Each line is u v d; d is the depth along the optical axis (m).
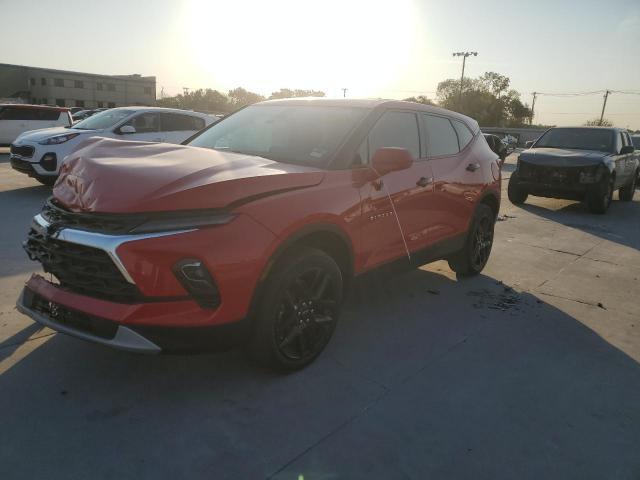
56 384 2.88
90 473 2.22
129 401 2.77
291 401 2.86
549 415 2.86
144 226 2.49
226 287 2.62
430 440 2.57
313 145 3.55
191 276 2.52
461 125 5.05
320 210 3.06
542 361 3.52
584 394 3.10
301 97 4.44
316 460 2.38
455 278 5.34
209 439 2.49
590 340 3.91
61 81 73.81
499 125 80.19
